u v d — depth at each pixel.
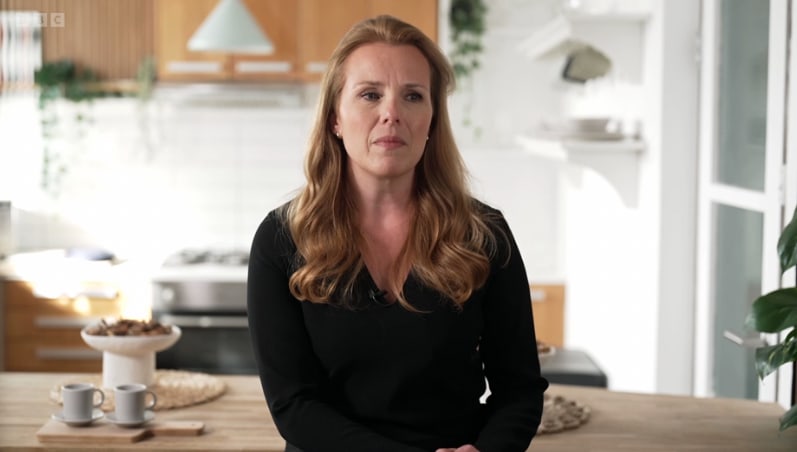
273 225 2.04
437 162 2.06
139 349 3.00
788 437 2.65
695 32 3.83
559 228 6.19
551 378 4.59
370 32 2.01
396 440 1.98
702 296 3.80
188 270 5.66
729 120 3.57
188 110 6.23
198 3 5.79
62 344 5.71
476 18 6.05
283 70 5.82
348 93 1.98
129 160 6.27
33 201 6.26
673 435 2.67
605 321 4.84
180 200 6.30
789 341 2.41
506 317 2.06
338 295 1.96
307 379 2.00
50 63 5.91
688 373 3.93
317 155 2.04
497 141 6.24
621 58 4.11
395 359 1.96
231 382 3.21
